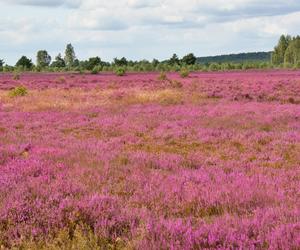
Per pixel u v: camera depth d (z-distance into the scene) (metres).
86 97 29.98
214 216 6.28
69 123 18.20
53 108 23.97
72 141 13.41
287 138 13.67
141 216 6.04
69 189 7.39
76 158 10.44
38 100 27.67
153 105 24.92
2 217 5.96
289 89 34.31
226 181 8.38
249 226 5.39
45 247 5.09
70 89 38.62
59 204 6.36
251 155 11.44
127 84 44.72
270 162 10.54
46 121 18.78
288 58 160.25
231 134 14.73
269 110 21.58
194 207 6.76
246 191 7.29
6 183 7.77
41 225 5.82
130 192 7.71
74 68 104.94
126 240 5.25
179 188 7.61
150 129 16.50
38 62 151.38
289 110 21.12
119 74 69.44
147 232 5.32
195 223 5.98
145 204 6.96
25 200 6.66
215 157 11.06
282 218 5.75
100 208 6.15
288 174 9.05
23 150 11.42
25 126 17.03
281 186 7.91
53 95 31.94
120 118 19.36
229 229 5.21
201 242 5.03
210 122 17.67
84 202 6.29
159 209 6.68
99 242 5.27
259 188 7.64
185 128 16.34
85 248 4.98
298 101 26.98
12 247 5.05
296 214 5.89
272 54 182.00
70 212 5.99
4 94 32.66
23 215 6.03
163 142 13.72
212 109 22.28
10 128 16.39
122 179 8.72
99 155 10.91
